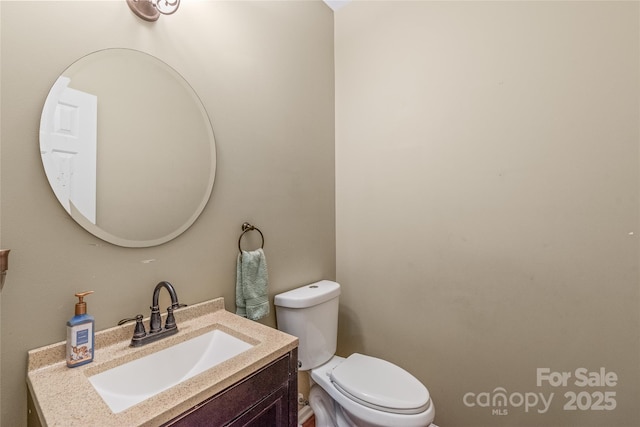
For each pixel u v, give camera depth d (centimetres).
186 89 111
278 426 86
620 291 111
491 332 138
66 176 83
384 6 169
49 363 79
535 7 124
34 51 78
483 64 137
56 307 81
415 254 159
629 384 111
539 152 124
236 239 129
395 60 164
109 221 91
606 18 111
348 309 187
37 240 78
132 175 97
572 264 119
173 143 107
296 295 144
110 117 92
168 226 106
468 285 143
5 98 73
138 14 98
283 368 88
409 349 162
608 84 111
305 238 167
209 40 119
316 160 175
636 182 107
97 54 89
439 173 150
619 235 111
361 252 180
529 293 128
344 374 132
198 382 69
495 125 134
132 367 84
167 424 60
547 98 122
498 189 134
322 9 182
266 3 145
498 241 134
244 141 133
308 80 169
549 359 125
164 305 104
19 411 76
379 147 171
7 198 74
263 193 142
